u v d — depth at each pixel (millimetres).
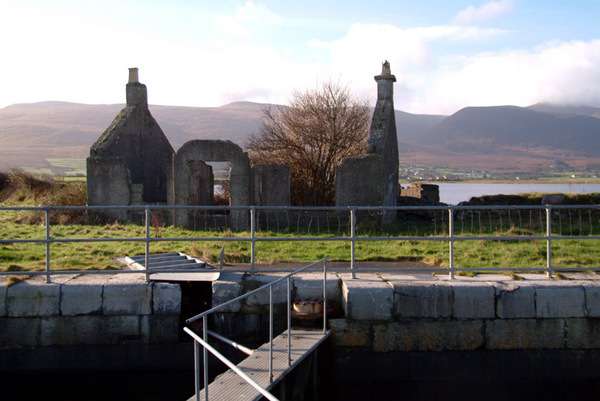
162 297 8602
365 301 8367
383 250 12000
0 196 24359
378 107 20047
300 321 8609
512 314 8391
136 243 13086
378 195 17453
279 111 24656
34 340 8508
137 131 21625
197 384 5949
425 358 8438
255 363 7312
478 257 11164
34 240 8453
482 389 8422
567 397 8406
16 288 8484
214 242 13141
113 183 18750
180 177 17469
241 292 8672
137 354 8633
